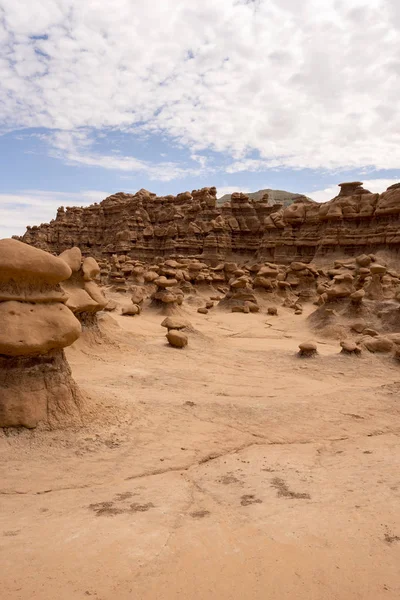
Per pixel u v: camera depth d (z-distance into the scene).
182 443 8.84
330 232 56.78
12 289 8.81
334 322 27.97
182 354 19.27
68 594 3.53
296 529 4.91
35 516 5.39
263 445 9.25
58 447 8.08
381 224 53.22
